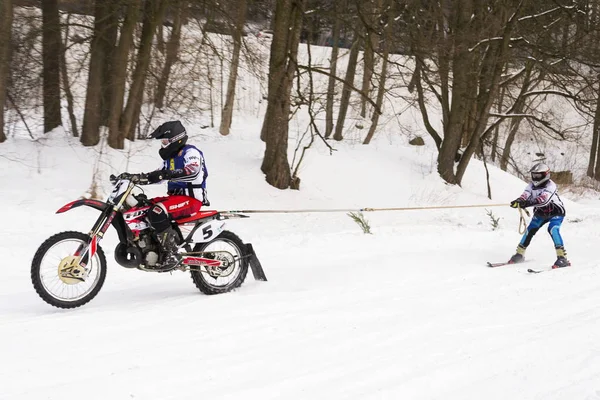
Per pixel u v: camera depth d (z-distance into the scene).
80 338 5.92
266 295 7.90
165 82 21.50
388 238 12.78
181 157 7.95
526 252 12.11
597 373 5.30
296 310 7.25
